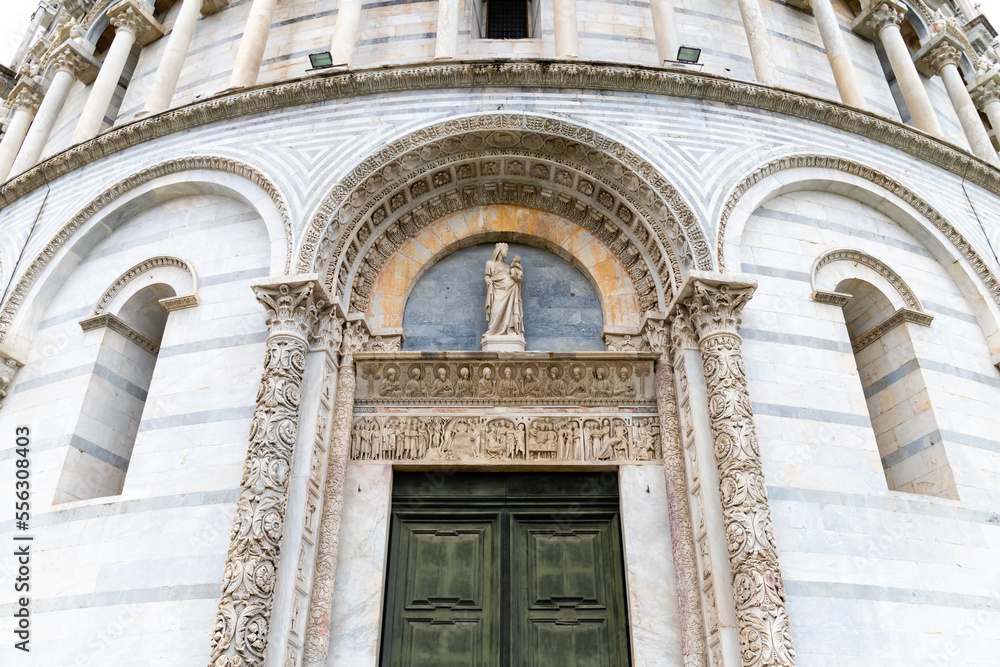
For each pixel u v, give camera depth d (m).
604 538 9.70
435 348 11.00
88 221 12.20
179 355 10.40
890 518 9.27
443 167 11.39
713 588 8.41
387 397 10.31
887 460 10.86
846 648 8.35
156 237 11.88
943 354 11.02
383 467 9.88
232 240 11.30
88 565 9.11
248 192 11.29
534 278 11.53
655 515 9.53
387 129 11.32
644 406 10.30
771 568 8.11
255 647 7.77
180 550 8.92
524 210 11.88
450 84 11.66
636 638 8.80
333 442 9.79
